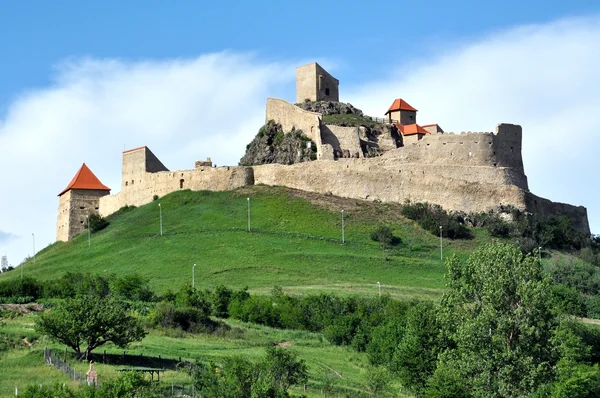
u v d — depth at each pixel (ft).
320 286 465.88
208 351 330.34
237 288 464.65
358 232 546.67
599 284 463.01
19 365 279.28
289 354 273.13
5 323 348.38
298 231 551.18
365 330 367.04
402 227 553.23
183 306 401.70
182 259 522.47
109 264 536.01
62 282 459.32
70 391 233.55
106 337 303.89
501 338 283.79
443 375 275.80
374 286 464.24
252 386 244.22
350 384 301.63
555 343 284.41
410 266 500.33
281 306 409.90
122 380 235.81
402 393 303.48
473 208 571.28
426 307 326.44
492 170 585.22
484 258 312.91
